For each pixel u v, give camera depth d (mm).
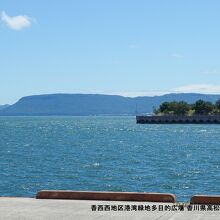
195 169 50844
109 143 97250
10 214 14461
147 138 115312
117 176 45000
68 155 68938
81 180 42406
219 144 94375
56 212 14789
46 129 178000
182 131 152125
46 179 42906
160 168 51938
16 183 40281
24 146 88125
